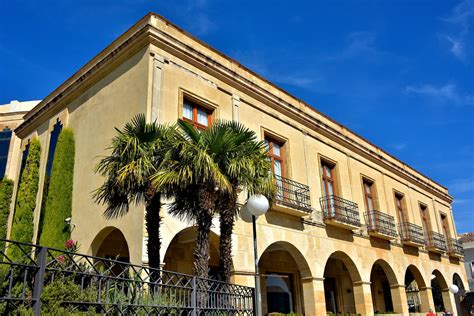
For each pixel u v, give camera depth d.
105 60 13.95
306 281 15.41
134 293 6.52
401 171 24.52
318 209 16.92
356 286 18.00
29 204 15.49
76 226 13.16
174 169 8.26
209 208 8.31
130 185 8.95
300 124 17.70
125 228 11.21
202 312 7.49
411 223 24.12
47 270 5.52
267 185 9.12
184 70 13.27
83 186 13.50
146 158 8.72
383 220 20.58
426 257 24.25
